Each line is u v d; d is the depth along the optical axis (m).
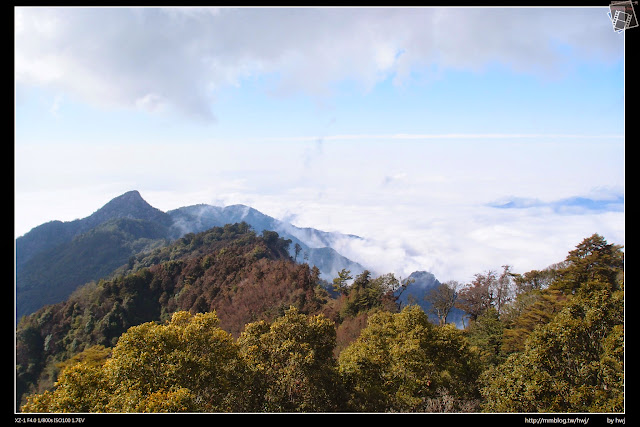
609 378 15.62
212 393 15.84
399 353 21.66
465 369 25.64
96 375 15.07
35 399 14.18
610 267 37.09
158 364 15.12
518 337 33.31
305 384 17.98
